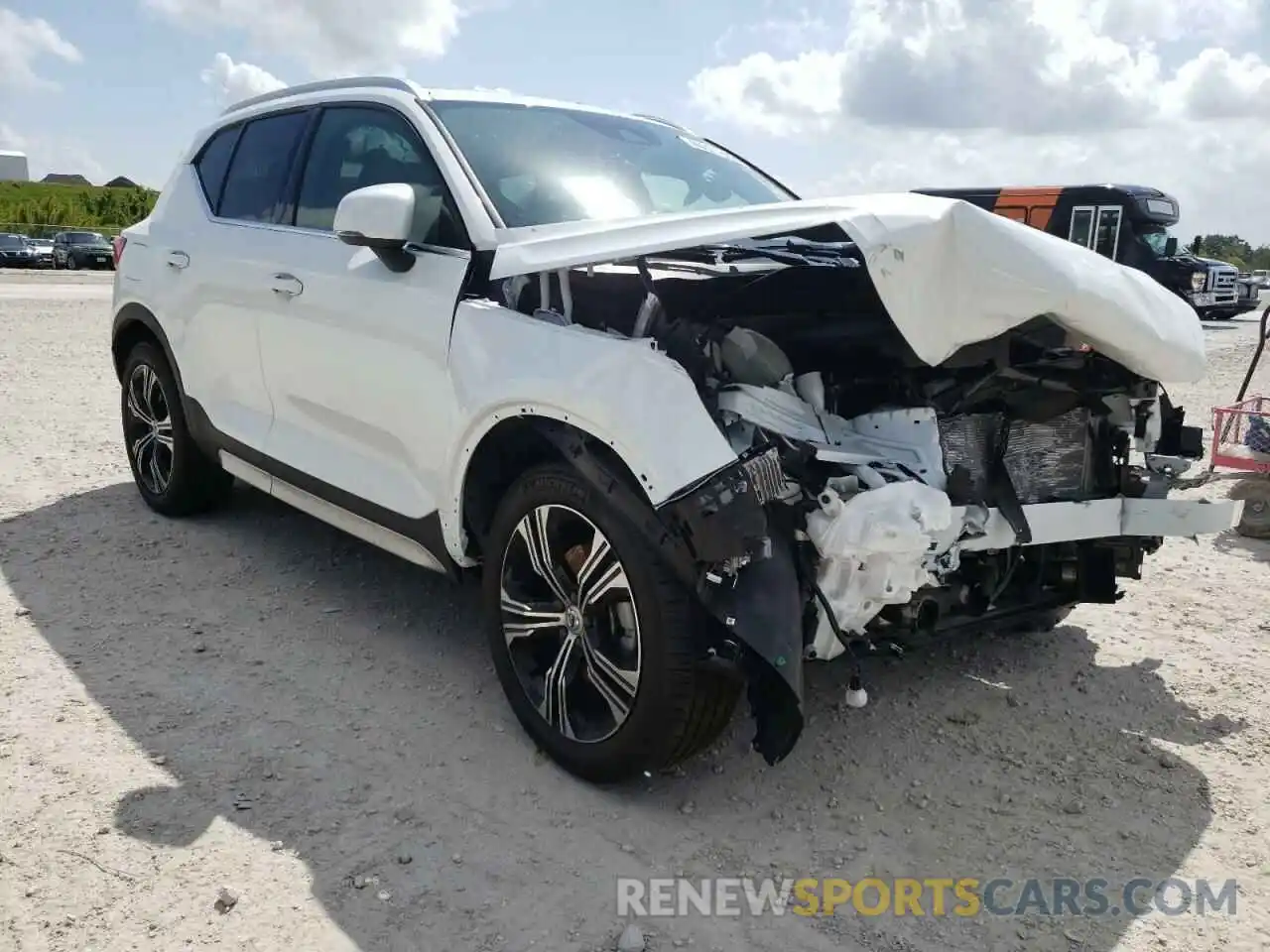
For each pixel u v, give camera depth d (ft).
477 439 10.21
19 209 186.91
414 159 12.03
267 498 18.38
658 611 8.67
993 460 10.35
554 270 9.90
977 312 8.84
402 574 14.92
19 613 13.09
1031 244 9.01
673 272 11.35
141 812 8.94
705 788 9.76
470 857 8.55
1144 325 9.71
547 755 10.11
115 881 8.05
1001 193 62.85
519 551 10.14
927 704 11.65
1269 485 18.07
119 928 7.54
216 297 14.55
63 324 48.19
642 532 8.61
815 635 8.68
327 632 12.91
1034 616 12.77
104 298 69.21
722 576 8.33
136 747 10.02
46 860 8.25
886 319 9.63
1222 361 48.93
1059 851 8.95
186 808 9.04
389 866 8.38
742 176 14.49
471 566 11.10
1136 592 15.47
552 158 12.37
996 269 8.80
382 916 7.79
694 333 9.42
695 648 8.70
